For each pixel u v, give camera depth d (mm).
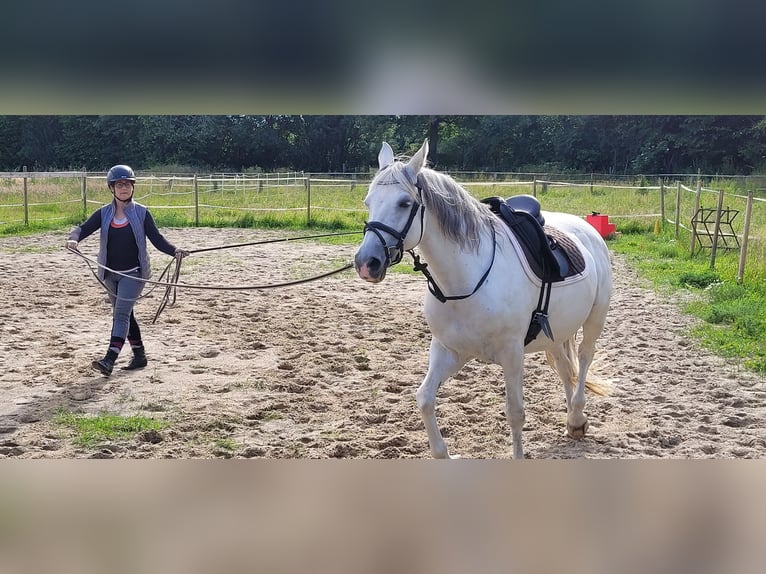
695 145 32062
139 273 6074
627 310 8969
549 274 4164
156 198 22453
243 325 8055
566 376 4902
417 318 8570
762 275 10281
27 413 5191
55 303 8945
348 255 13523
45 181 24656
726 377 6215
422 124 36469
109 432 4836
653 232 17078
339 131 36031
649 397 5742
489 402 5598
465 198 3871
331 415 5301
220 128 35562
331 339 7512
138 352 6410
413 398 5641
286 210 19391
